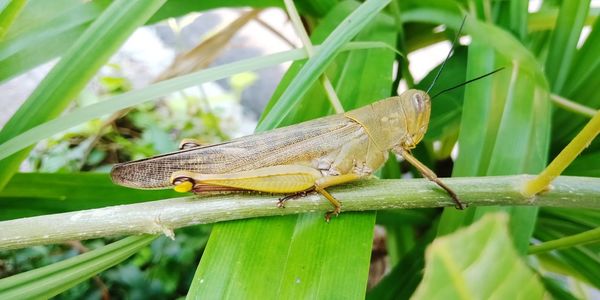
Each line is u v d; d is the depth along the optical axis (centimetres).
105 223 7
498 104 10
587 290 16
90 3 10
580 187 7
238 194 8
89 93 22
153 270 18
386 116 10
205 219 8
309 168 8
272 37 31
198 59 15
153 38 29
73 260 7
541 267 14
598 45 11
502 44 10
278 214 8
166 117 24
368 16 9
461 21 11
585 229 11
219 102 25
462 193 8
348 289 7
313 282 7
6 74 9
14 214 9
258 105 28
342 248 8
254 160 9
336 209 8
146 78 26
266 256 8
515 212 9
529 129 9
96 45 8
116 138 21
